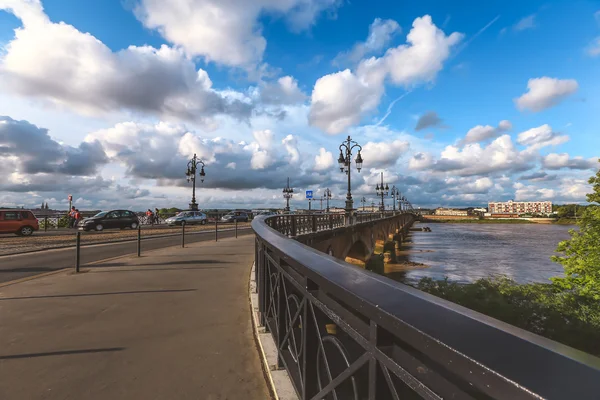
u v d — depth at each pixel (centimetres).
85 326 452
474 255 4966
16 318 484
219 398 283
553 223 15975
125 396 286
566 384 52
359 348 155
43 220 3234
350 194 2612
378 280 139
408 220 9819
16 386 302
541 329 1192
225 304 557
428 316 94
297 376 243
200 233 2412
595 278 1336
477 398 79
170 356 362
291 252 242
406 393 111
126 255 1152
